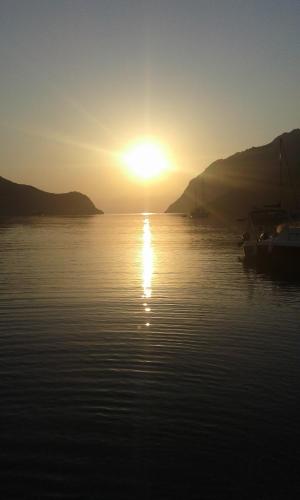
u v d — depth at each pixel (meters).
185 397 10.43
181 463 7.96
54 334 15.43
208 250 51.31
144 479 7.56
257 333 15.62
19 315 18.20
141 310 19.17
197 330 16.03
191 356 13.21
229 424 9.20
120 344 14.34
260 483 7.46
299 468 7.80
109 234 90.19
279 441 8.59
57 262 38.41
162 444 8.52
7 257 43.03
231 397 10.40
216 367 12.30
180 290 24.23
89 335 15.34
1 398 10.38
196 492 7.27
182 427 9.10
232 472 7.71
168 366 12.38
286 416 9.50
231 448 8.38
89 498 7.16
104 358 13.03
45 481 7.52
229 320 17.48
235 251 49.88
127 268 33.94
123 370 12.09
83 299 21.56
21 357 13.09
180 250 51.44
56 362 12.66
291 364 12.50
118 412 9.72
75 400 10.27
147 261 39.38
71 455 8.19
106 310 19.16
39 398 10.37
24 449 8.35
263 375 11.70
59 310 19.14
